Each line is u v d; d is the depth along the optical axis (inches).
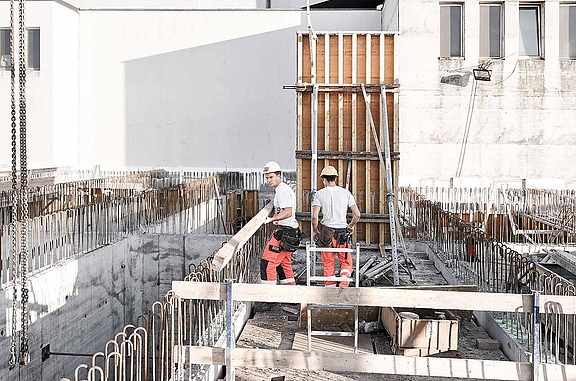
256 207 877.8
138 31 1139.3
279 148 1132.5
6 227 460.1
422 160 916.6
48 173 1008.9
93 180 810.2
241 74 1131.9
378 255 557.6
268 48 1126.4
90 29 1142.3
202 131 1138.0
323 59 588.7
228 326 252.7
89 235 587.8
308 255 337.4
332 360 249.9
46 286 462.9
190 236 670.5
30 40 1061.8
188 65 1136.2
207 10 1128.8
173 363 248.5
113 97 1146.7
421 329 310.0
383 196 585.6
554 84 904.3
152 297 675.4
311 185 556.4
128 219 661.3
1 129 1067.3
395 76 585.3
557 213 705.0
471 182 912.9
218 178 905.5
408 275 493.4
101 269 567.8
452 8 914.7
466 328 370.3
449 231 529.3
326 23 1119.0
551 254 525.0
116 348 218.5
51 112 1053.8
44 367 459.5
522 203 765.3
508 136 910.4
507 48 903.7
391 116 587.2
